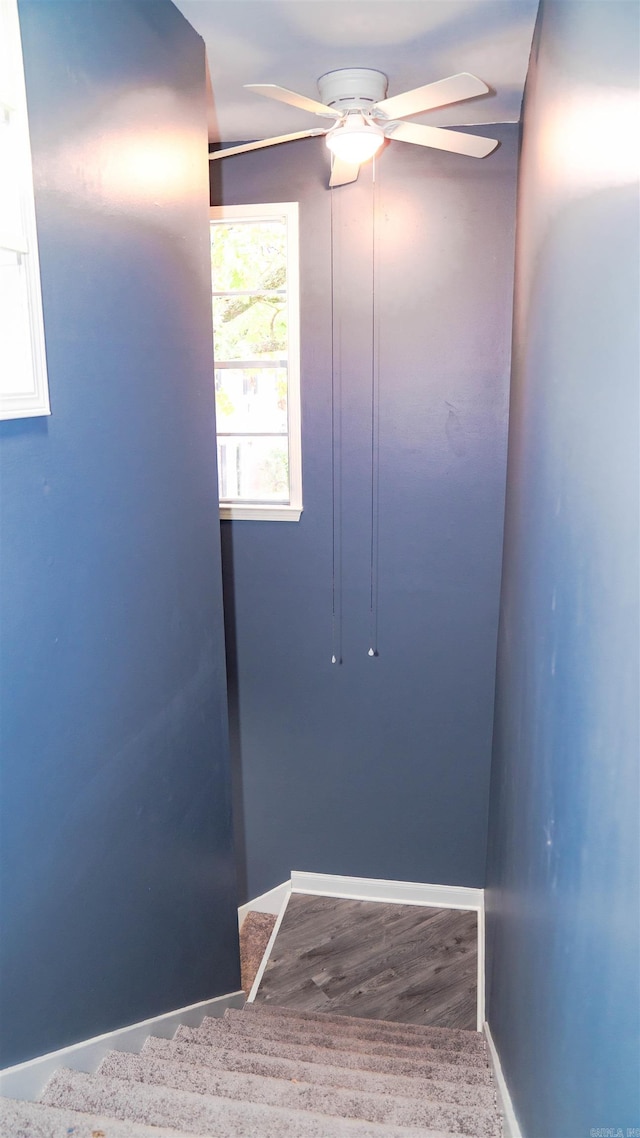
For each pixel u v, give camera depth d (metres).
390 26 2.61
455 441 4.02
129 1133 1.51
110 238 1.91
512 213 3.77
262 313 4.16
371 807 4.48
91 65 1.79
